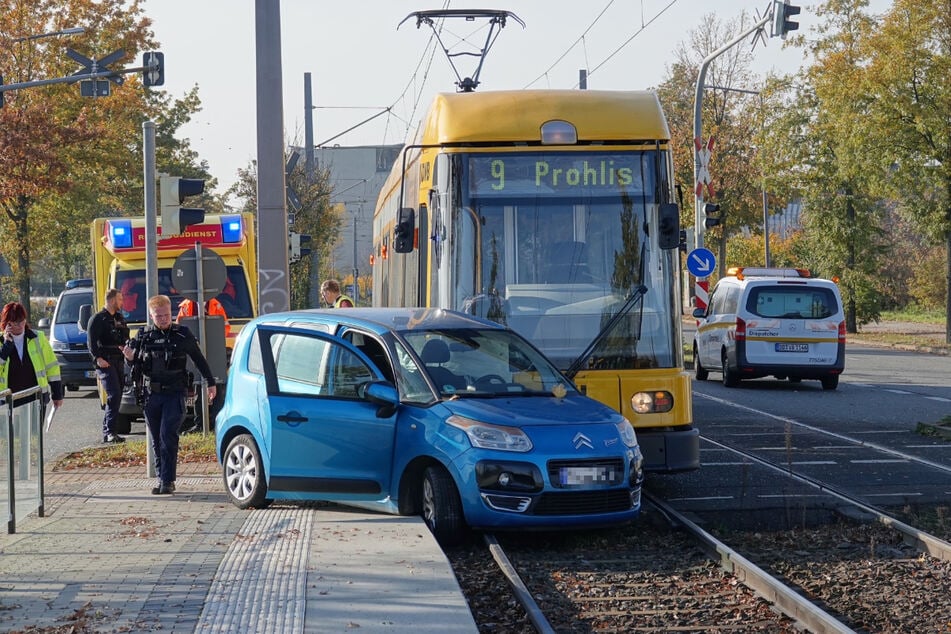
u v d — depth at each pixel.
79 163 51.72
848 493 13.23
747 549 10.70
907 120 45.00
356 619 7.54
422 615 7.64
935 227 47.75
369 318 11.80
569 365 12.91
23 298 53.06
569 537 11.37
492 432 10.48
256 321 12.51
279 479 11.50
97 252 21.53
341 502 11.95
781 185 61.19
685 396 13.08
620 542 11.16
